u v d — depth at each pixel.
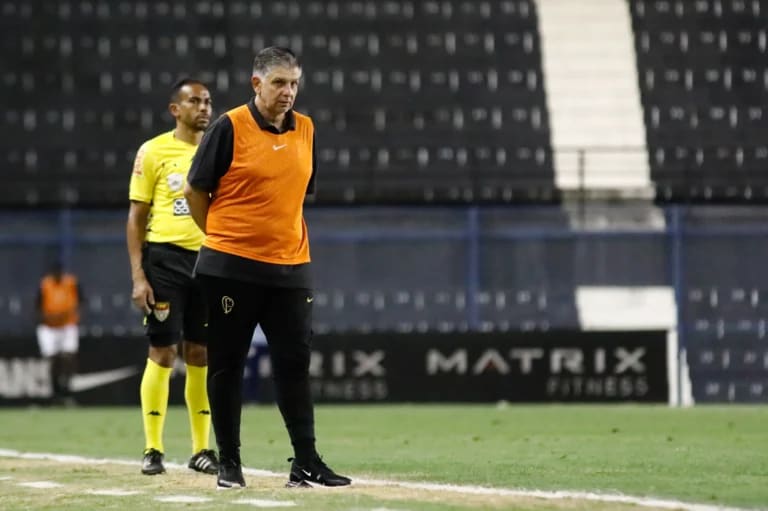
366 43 99.44
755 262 81.56
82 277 82.19
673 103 96.19
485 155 92.19
